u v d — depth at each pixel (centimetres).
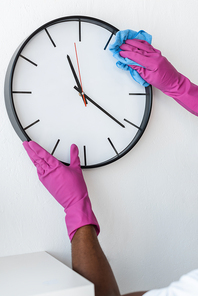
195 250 121
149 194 114
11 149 97
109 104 107
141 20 115
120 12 112
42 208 99
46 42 99
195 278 49
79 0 106
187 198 120
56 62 100
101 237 107
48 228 100
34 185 99
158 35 117
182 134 120
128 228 111
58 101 100
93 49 105
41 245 99
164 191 117
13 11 98
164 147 117
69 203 91
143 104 111
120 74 108
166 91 107
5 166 96
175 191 118
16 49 98
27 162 98
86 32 104
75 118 102
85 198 93
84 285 69
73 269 82
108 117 106
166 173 117
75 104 102
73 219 89
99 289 75
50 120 99
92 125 104
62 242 101
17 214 97
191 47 122
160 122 117
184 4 121
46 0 102
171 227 117
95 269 77
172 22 120
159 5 118
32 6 100
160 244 115
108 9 110
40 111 98
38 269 81
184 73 121
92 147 104
